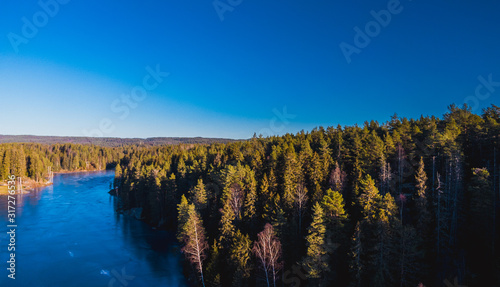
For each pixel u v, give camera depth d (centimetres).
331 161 6178
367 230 3528
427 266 3369
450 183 4209
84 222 7638
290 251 4044
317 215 3412
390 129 8962
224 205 4697
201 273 4081
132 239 6384
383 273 3155
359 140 6719
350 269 3316
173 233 6862
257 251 3678
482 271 3284
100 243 6094
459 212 3984
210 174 7538
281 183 5828
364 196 3709
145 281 4519
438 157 5300
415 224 4209
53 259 5200
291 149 6456
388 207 3425
